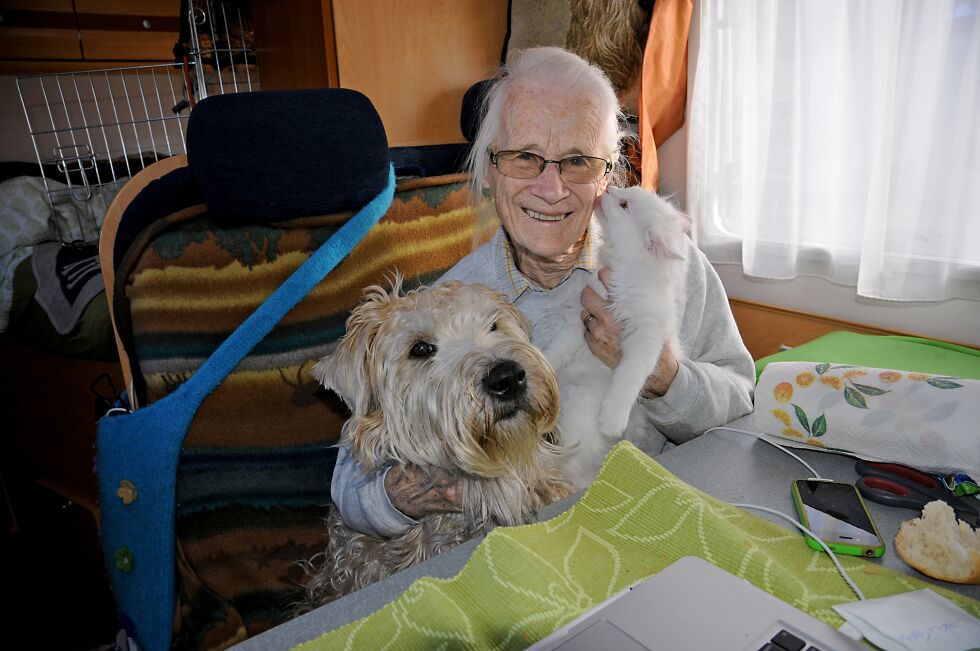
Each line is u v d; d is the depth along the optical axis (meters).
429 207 1.79
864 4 2.28
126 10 3.99
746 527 0.95
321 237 1.51
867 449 1.18
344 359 1.47
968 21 2.01
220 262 1.38
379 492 1.43
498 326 1.54
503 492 1.46
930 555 0.89
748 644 0.63
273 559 1.50
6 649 2.42
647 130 2.85
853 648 0.62
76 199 3.67
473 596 0.78
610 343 1.57
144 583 1.35
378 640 0.73
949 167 2.11
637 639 0.63
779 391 1.30
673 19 2.76
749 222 2.65
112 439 1.36
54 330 3.22
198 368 1.37
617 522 0.92
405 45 3.29
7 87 4.01
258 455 1.48
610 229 1.62
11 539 3.35
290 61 3.44
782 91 2.49
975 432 1.11
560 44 3.10
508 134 1.52
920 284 2.22
